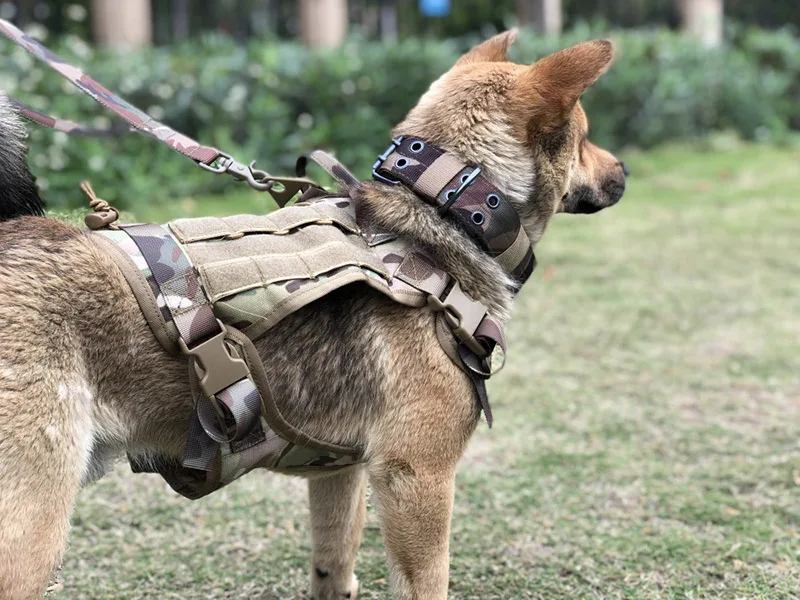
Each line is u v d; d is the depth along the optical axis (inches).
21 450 65.9
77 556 112.4
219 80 321.7
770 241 276.8
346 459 82.5
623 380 169.6
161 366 71.9
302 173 92.8
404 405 79.2
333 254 76.4
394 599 83.1
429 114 86.7
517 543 115.5
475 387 81.4
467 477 132.6
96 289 69.7
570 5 843.4
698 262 254.7
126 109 88.7
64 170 269.3
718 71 478.0
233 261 73.4
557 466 135.9
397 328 79.1
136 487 130.3
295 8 871.1
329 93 342.3
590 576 107.9
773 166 410.6
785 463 134.6
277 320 72.9
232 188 318.3
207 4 807.7
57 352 68.0
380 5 875.4
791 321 201.9
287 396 76.5
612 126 439.2
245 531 119.4
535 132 85.8
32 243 70.7
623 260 258.4
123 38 415.5
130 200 278.8
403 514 80.7
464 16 809.5
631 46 444.5
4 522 65.3
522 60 390.3
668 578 107.0
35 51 87.7
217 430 72.7
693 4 581.9
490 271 83.4
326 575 101.7
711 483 129.6
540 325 201.9
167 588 106.7
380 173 86.1
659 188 368.2
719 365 176.4
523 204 86.6
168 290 71.0
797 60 511.2
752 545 112.8
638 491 128.0
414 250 81.1
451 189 82.4
